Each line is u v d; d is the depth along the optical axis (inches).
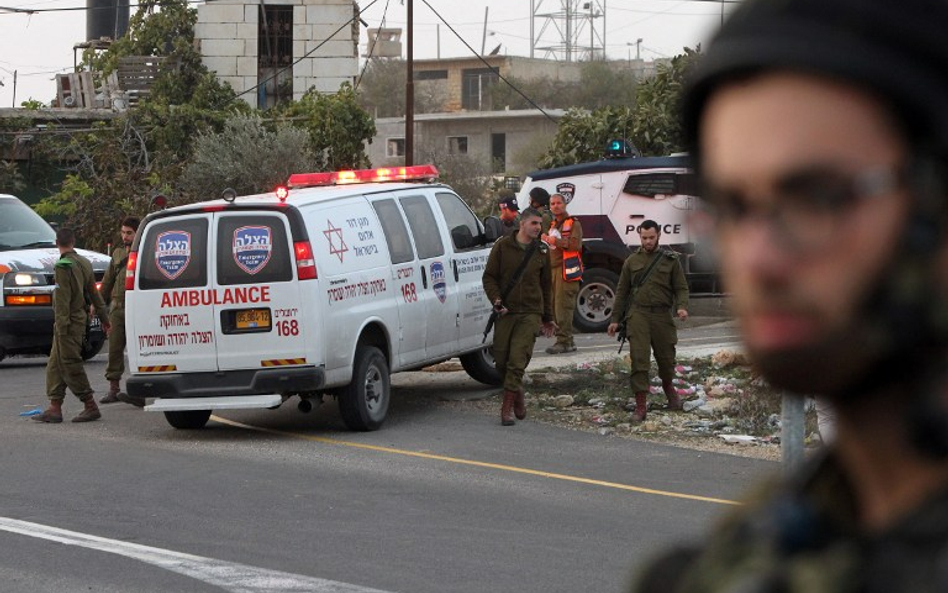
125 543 382.6
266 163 1412.4
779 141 38.3
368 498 442.9
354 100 1694.1
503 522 407.8
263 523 407.5
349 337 568.7
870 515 40.5
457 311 654.5
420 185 647.1
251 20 2053.4
